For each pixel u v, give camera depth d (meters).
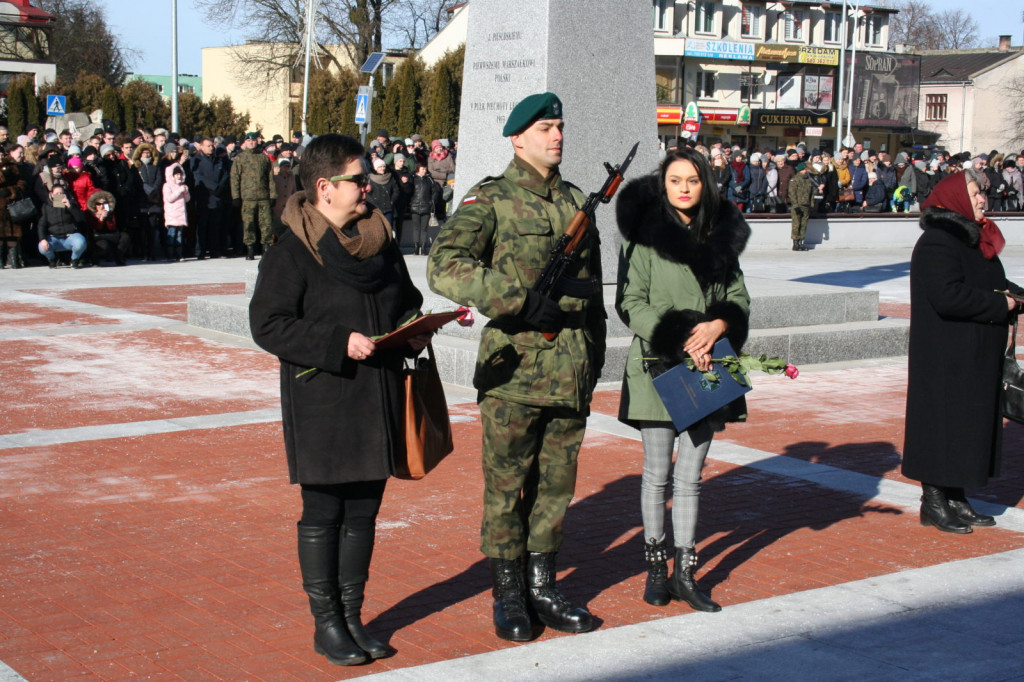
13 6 47.38
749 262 20.75
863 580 4.97
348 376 3.87
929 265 5.62
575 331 4.15
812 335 10.69
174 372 9.59
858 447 7.56
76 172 17.12
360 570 4.07
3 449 7.04
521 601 4.28
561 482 4.30
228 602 4.58
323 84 47.31
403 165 20.06
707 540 5.55
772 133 63.91
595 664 4.02
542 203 4.14
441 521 5.72
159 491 6.19
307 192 3.97
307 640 4.21
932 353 5.69
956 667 4.06
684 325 4.31
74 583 4.77
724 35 64.06
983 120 74.38
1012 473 7.04
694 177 4.45
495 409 4.15
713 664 4.03
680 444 4.59
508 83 10.02
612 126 10.19
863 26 70.62
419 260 17.48
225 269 17.64
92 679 3.83
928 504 5.83
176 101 29.73
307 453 3.86
